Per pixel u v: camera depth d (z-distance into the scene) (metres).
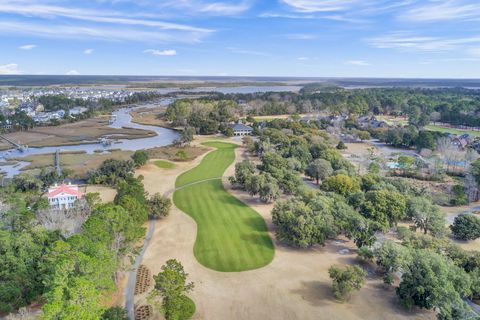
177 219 107.81
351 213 92.38
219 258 84.88
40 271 61.91
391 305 67.19
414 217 96.56
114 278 72.31
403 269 71.31
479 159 146.88
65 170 151.88
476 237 93.56
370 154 180.75
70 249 61.00
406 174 156.25
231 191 133.62
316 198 98.81
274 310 65.69
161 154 193.50
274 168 135.12
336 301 68.44
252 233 98.06
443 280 63.12
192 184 142.38
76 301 46.84
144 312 64.62
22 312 56.81
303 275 77.69
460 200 121.81
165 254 86.62
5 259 63.78
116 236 72.69
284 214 92.31
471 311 58.59
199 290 71.81
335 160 154.88
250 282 74.94
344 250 89.19
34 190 126.12
